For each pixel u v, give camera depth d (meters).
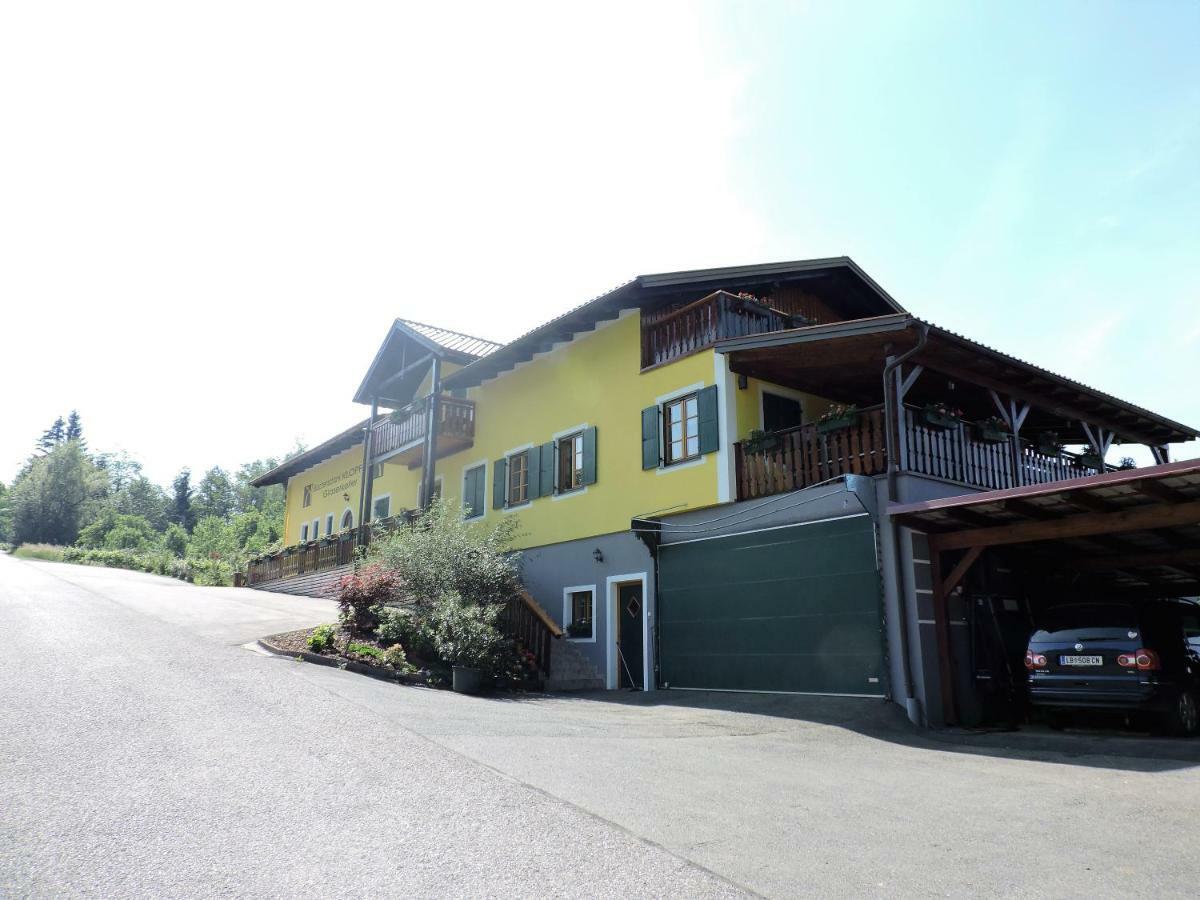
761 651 12.80
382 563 15.56
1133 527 9.52
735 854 4.61
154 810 4.90
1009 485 13.52
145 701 7.80
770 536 12.97
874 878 4.33
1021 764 8.02
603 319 16.94
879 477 11.59
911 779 7.10
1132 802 6.23
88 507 65.19
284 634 13.55
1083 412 15.67
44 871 3.95
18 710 7.11
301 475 35.81
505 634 15.11
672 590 14.55
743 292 16.56
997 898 4.11
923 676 10.88
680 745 8.35
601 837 4.77
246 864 4.17
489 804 5.32
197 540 60.31
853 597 11.66
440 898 3.85
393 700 9.31
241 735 6.80
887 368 11.66
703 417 14.39
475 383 21.31
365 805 5.19
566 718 9.79
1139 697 9.57
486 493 20.61
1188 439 18.12
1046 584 13.62
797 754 8.32
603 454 16.73
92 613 14.41
